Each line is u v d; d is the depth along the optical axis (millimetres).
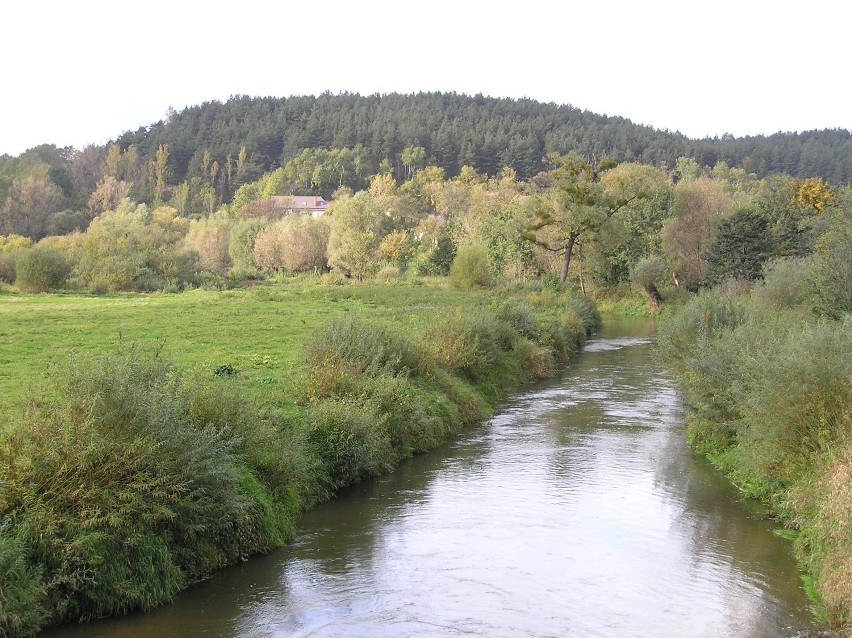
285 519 13672
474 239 85000
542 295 54312
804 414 14461
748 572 12047
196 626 9961
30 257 63688
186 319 38969
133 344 13367
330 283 75625
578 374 34344
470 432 22484
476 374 27953
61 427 10758
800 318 26453
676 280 75688
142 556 10586
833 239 36125
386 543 13211
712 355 20031
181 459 11430
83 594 9930
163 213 137000
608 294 78750
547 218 71625
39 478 10383
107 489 10531
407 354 23766
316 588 11273
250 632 9812
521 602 10852
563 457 19422
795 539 13305
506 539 13438
